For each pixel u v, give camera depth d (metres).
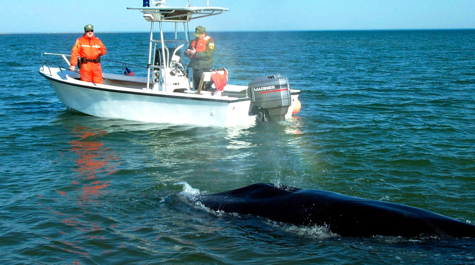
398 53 53.56
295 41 112.12
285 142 11.16
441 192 7.80
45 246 5.89
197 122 12.76
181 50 13.82
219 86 12.82
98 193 7.83
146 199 7.51
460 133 11.84
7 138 11.50
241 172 9.01
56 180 8.51
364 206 5.76
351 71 29.59
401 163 9.41
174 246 5.80
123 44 83.31
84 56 13.59
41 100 17.08
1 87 20.53
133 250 5.74
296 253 5.45
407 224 5.44
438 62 37.59
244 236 5.93
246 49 64.56
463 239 5.22
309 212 5.99
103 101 13.57
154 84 13.73
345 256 5.27
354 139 11.33
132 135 11.88
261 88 12.38
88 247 5.86
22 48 65.44
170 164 9.55
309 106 15.98
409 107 15.60
